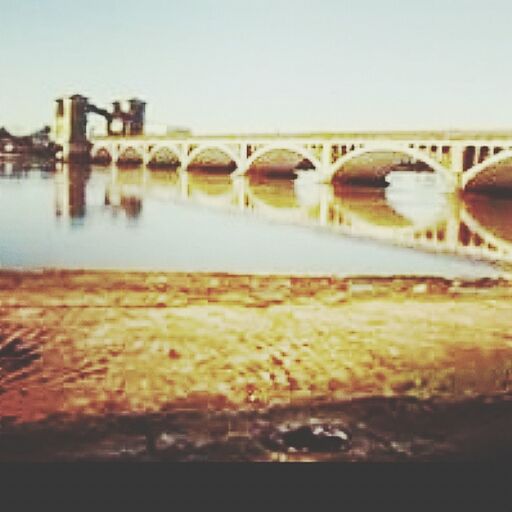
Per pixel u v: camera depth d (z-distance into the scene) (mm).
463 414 8055
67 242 26531
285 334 11938
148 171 112312
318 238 31094
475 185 61094
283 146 81625
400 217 42812
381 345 11453
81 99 130625
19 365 9625
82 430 7148
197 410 8000
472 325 13070
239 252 25844
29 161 127188
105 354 10320
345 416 7879
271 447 6648
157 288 15188
